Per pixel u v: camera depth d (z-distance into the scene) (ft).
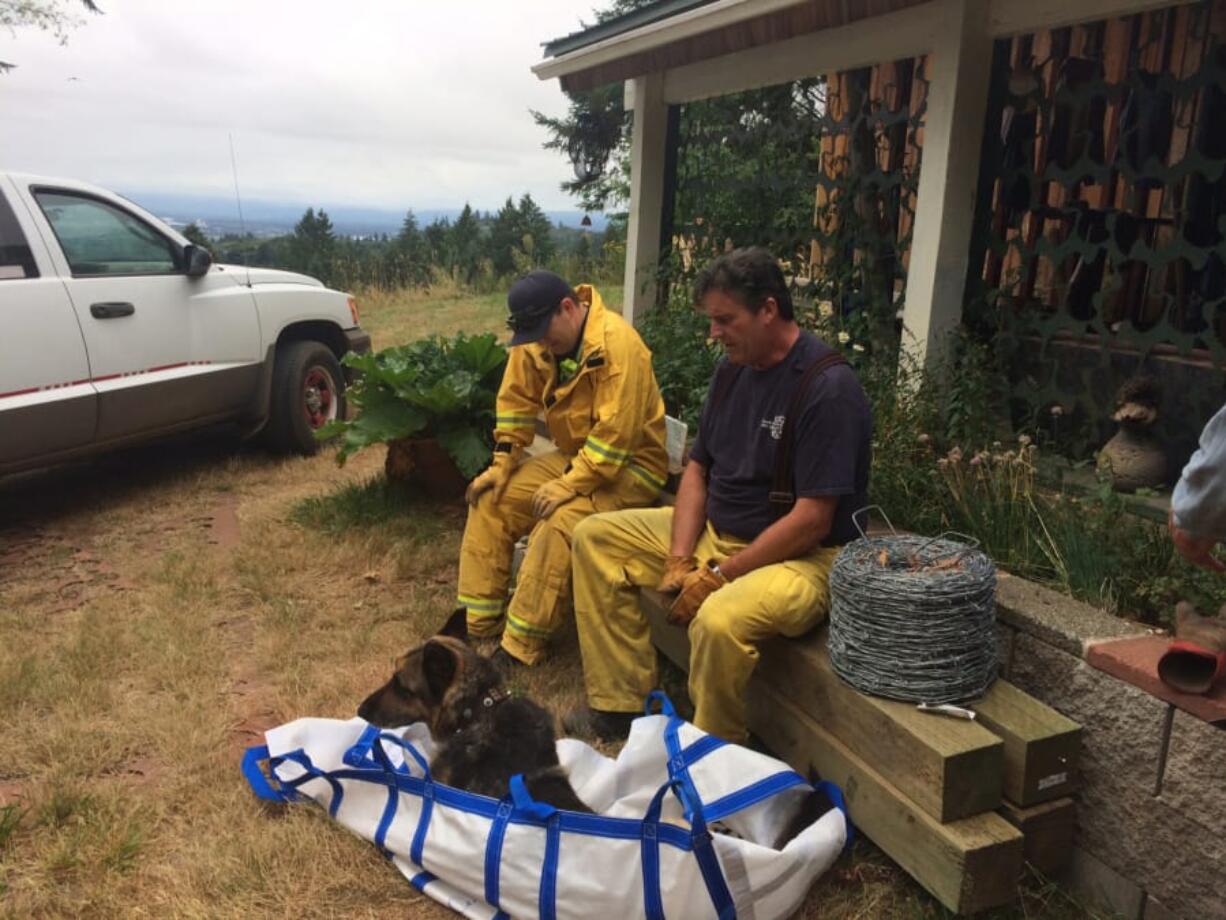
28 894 8.36
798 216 18.92
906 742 7.89
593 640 10.89
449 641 9.84
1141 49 14.87
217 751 10.60
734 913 7.38
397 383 17.88
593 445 12.00
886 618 8.15
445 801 8.53
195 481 20.92
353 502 18.44
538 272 12.30
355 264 67.92
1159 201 15.74
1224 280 13.65
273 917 8.21
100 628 13.47
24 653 12.86
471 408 18.04
